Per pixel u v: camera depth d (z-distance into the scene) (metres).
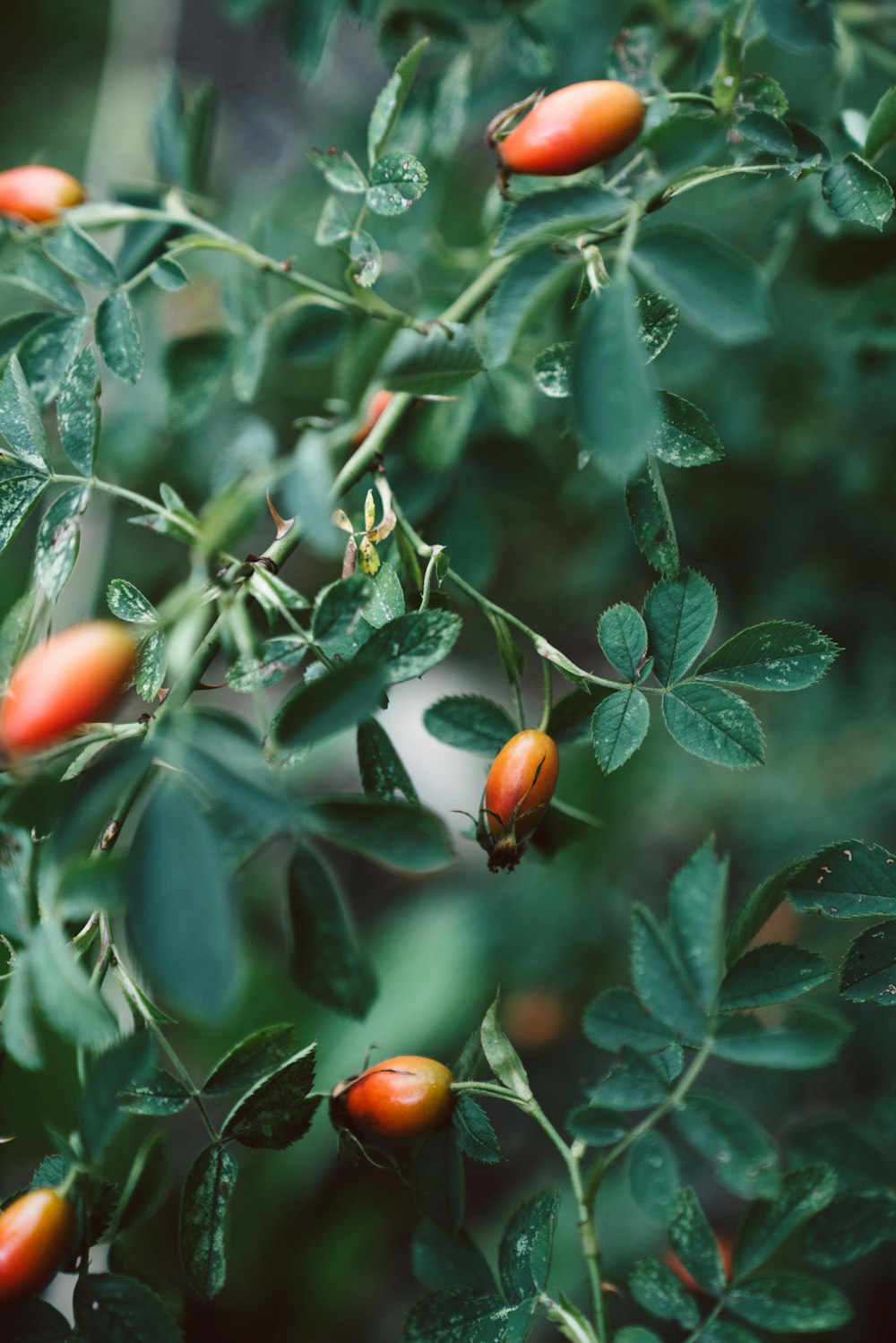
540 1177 0.73
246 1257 0.79
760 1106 0.65
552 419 0.65
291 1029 0.35
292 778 0.86
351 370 0.34
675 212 0.60
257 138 1.10
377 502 0.39
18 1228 0.32
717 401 0.66
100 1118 0.32
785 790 0.83
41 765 0.32
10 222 0.40
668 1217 0.37
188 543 0.36
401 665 0.34
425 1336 0.35
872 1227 0.38
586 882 0.79
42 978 0.31
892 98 0.36
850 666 0.72
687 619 0.36
